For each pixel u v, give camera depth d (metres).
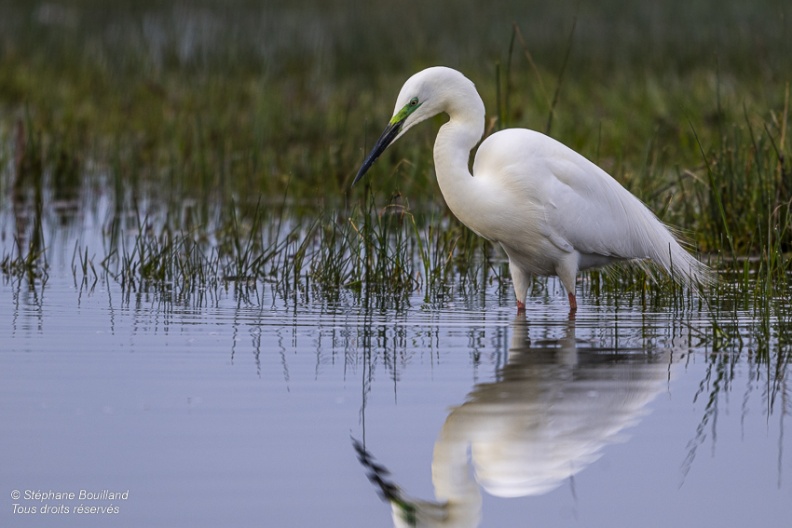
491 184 10.67
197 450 6.64
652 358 8.81
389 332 9.81
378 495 6.07
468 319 10.42
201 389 7.90
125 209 17.23
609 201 10.97
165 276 12.67
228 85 26.09
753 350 9.05
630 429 7.09
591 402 7.61
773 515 5.85
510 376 8.26
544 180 10.59
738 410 7.42
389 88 26.50
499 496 6.21
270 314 10.55
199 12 40.47
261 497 5.98
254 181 18.44
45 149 20.12
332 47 32.22
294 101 24.30
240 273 12.61
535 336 9.67
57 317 10.34
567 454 6.69
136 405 7.50
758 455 6.62
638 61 28.34
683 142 19.44
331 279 12.36
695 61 27.69
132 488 6.06
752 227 13.68
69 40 31.31
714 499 6.05
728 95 22.72
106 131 22.69
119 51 29.97
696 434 6.98
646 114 21.81
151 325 10.02
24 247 14.38
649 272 11.71
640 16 36.19
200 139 18.81
